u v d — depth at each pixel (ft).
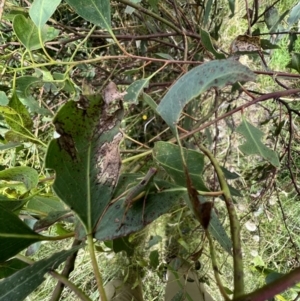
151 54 2.51
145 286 2.60
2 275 0.94
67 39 1.90
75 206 0.70
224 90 2.48
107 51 2.42
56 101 2.39
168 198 0.79
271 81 2.70
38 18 1.09
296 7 1.65
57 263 0.71
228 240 0.93
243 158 2.73
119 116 0.71
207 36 1.29
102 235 0.77
